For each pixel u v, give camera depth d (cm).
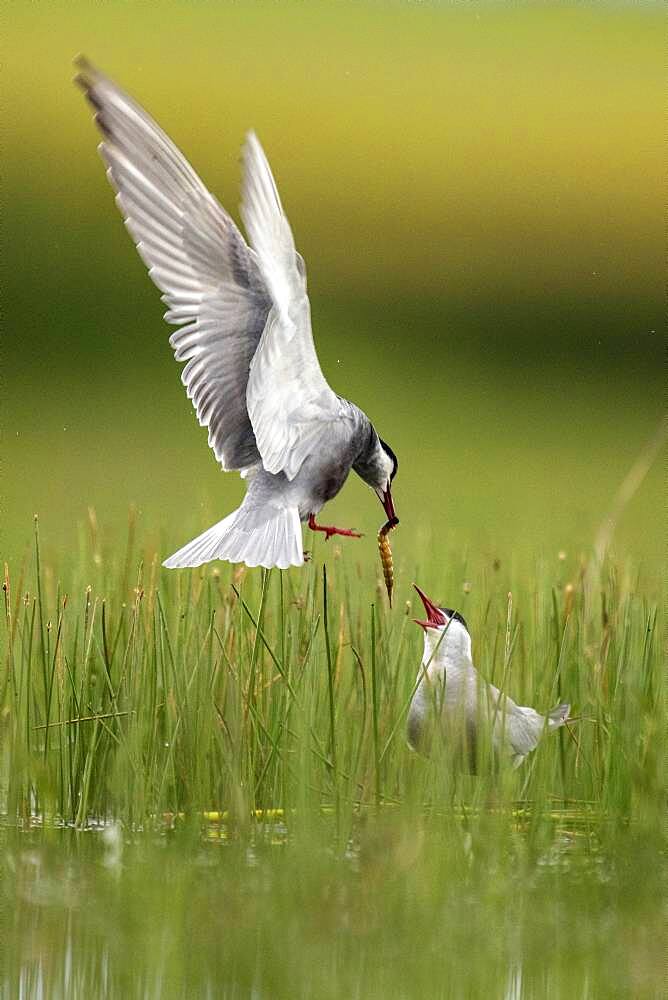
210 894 1035
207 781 1173
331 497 1173
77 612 1279
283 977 942
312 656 1212
